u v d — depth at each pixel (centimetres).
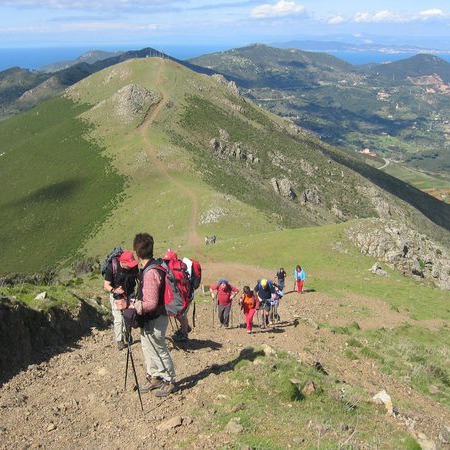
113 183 13075
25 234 12231
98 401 871
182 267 870
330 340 1725
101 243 10675
